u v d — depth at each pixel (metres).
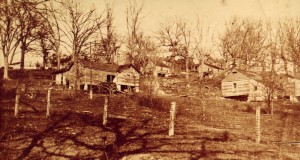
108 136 12.39
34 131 12.12
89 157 10.16
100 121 14.80
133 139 12.17
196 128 15.62
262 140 13.79
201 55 40.06
